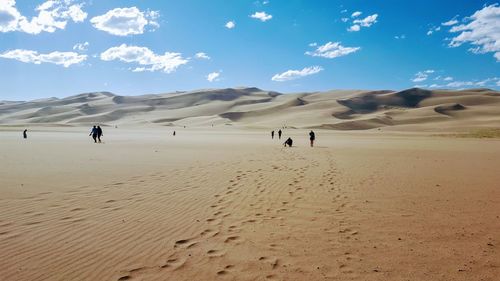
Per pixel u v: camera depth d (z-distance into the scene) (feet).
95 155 71.92
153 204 30.96
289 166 58.03
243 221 26.73
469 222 26.76
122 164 57.21
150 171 49.83
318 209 30.35
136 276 17.37
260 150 93.81
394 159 71.31
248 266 18.84
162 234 23.41
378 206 31.42
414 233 24.26
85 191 35.37
